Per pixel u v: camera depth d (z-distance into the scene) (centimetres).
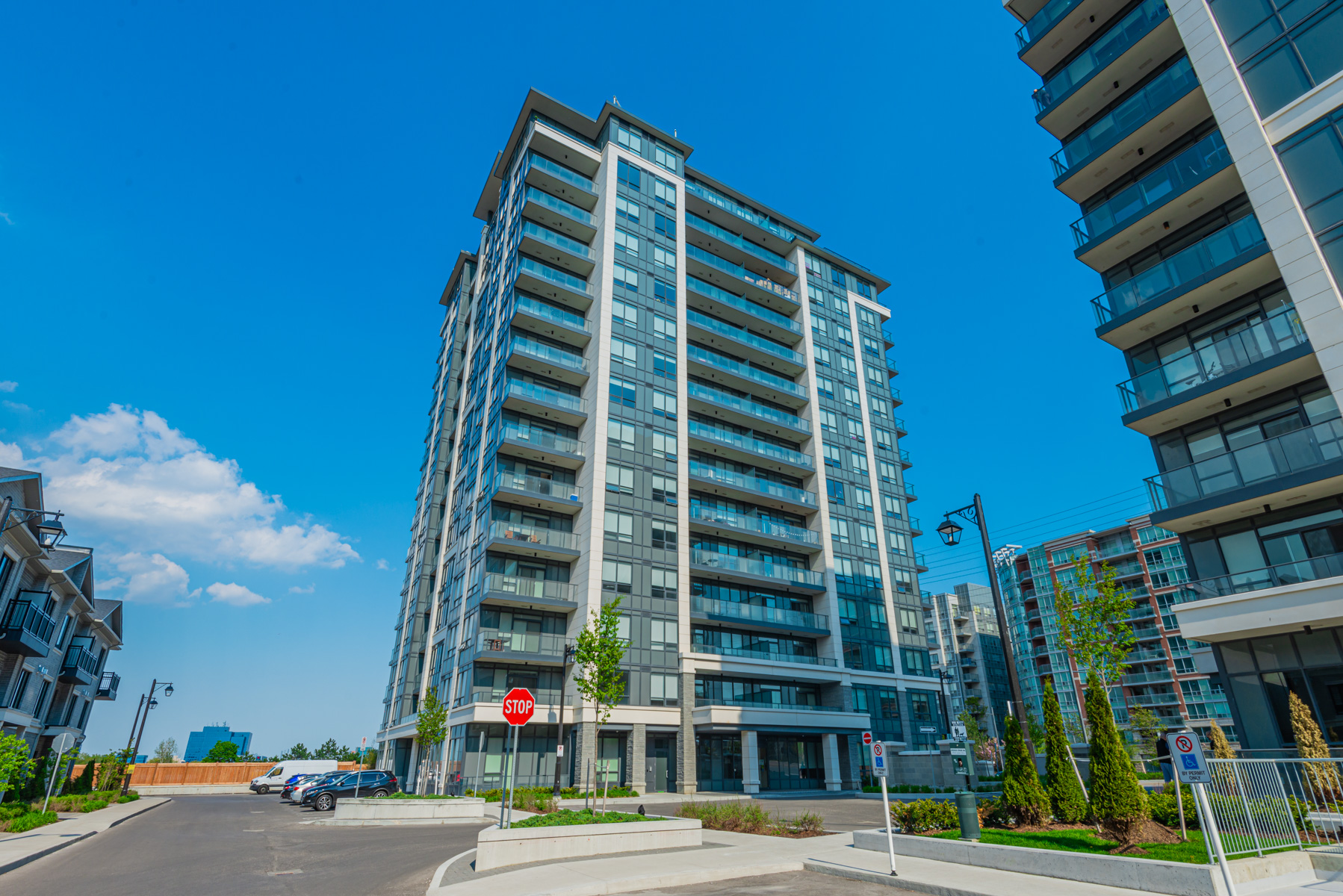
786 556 4956
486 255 5891
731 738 4069
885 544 5397
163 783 5584
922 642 5244
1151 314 2162
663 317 4800
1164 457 2200
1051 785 1466
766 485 4891
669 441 4494
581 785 3497
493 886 1130
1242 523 2012
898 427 6306
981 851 1256
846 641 4794
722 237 5500
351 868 1396
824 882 1217
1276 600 1772
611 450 4231
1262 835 1129
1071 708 7838
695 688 4038
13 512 2914
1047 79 2614
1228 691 1934
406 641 5697
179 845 1845
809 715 4166
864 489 5466
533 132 4753
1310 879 1064
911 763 4203
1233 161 1909
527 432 4188
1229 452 1966
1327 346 1670
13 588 3055
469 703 3634
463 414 5638
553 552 3972
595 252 4800
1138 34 2259
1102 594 1802
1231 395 2003
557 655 3803
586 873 1244
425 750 4478
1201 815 1011
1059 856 1127
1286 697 1816
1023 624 8750
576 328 4481
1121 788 1209
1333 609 1662
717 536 4616
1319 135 1742
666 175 5262
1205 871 960
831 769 4134
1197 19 2041
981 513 1878
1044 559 8369
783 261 5878
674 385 4666
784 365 5491
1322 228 1714
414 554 6353
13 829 2072
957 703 8944
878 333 6359
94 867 1475
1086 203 2545
